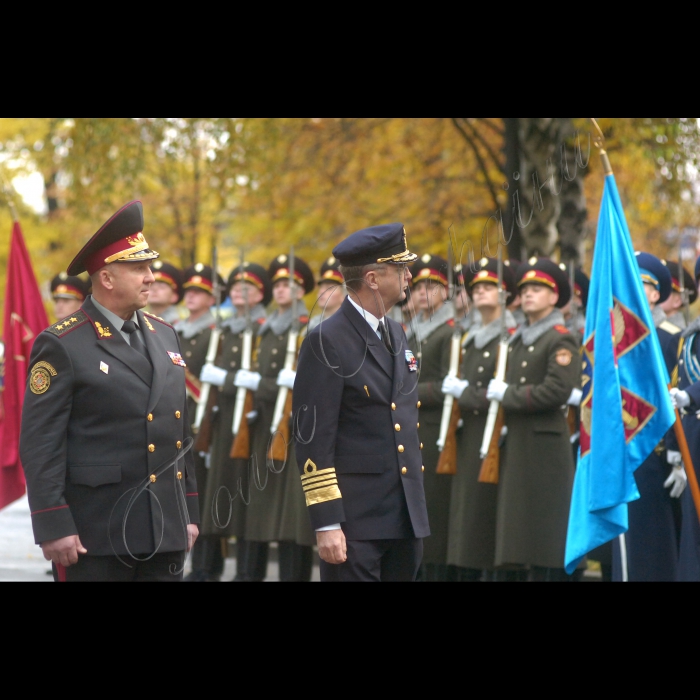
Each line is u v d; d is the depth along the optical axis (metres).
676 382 17.44
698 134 32.78
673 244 38.50
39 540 10.84
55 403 11.13
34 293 21.80
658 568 17.50
